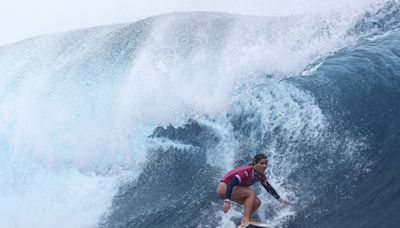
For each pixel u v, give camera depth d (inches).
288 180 586.6
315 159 596.7
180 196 657.6
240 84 754.8
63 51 1194.0
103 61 1015.0
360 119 618.5
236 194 503.8
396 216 472.7
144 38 1024.9
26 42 1300.4
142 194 701.3
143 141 763.4
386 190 514.6
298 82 693.3
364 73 677.3
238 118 706.8
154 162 729.0
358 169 558.6
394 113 611.8
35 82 1088.2
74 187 772.0
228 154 684.1
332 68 709.9
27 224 748.6
